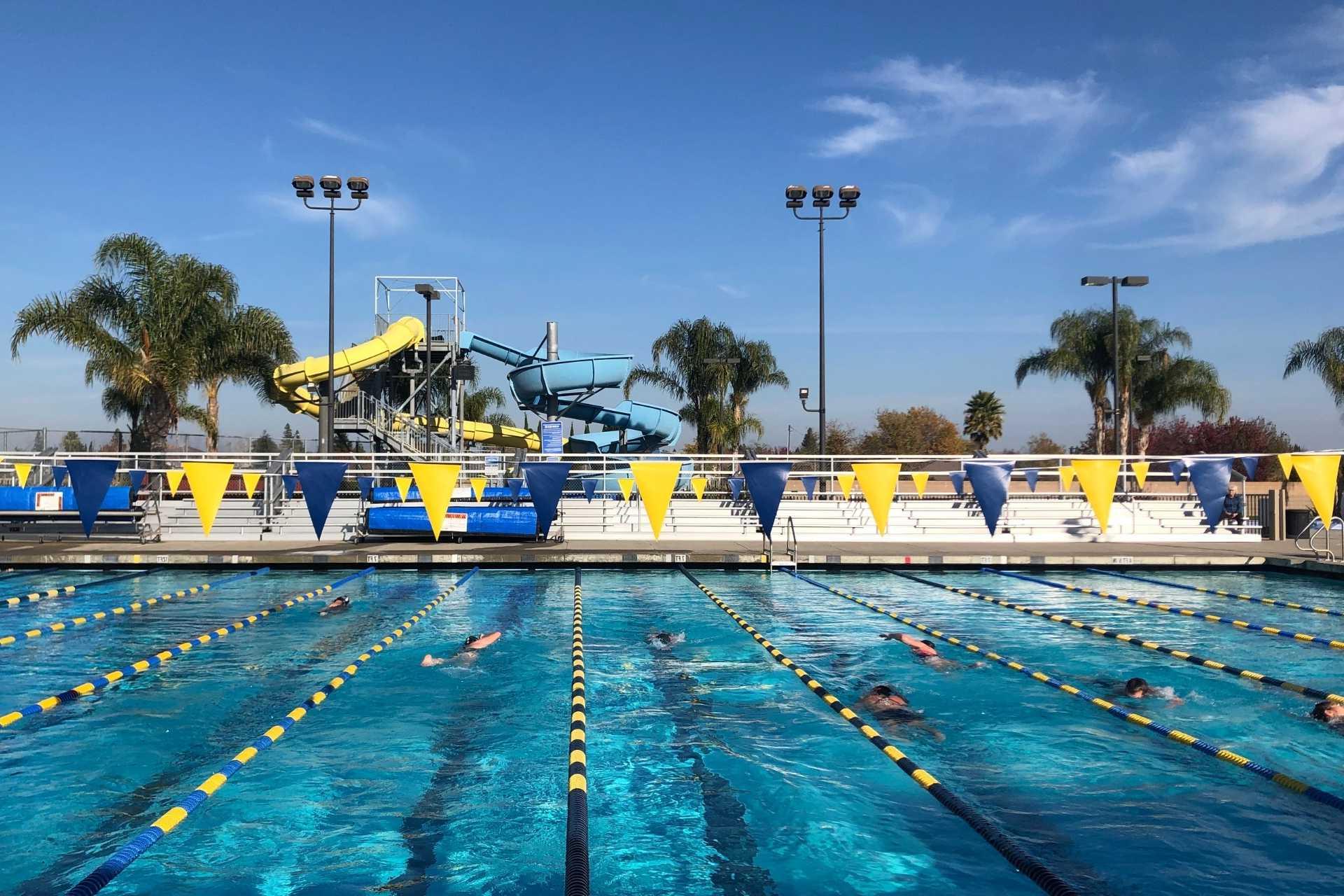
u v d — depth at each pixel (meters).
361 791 5.66
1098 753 6.40
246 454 20.00
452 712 7.47
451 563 16.80
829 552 17.72
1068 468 21.64
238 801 5.48
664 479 14.55
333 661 9.34
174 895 4.29
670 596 13.99
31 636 10.70
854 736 6.83
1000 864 4.63
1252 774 5.98
